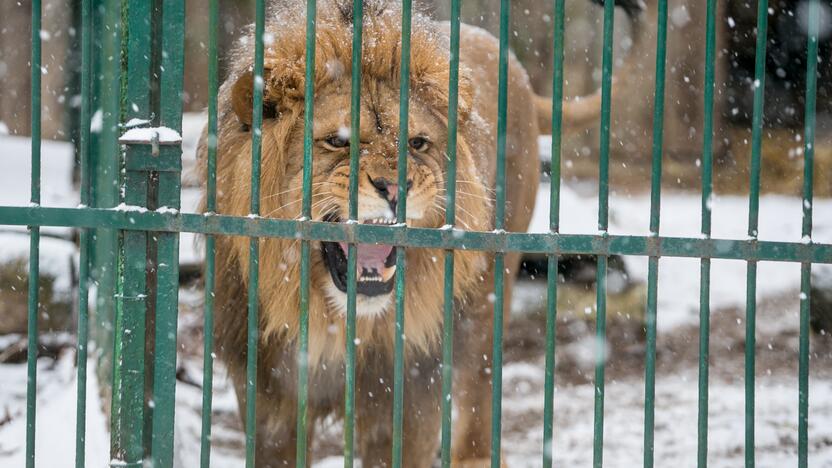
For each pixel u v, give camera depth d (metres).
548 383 3.08
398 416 3.14
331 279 4.48
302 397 3.14
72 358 6.34
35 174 3.11
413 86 4.44
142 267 3.10
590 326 9.30
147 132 3.05
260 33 3.10
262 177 4.35
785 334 9.37
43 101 9.14
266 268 4.41
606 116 3.05
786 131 17.39
